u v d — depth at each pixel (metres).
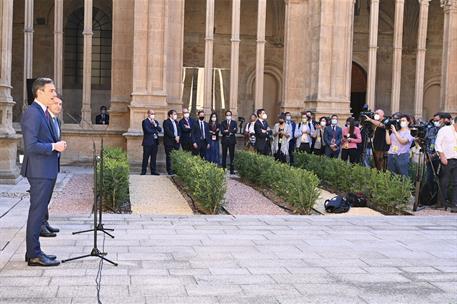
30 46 22.09
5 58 15.57
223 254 8.01
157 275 6.85
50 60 29.92
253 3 31.44
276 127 20.28
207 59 23.17
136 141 20.66
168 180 17.31
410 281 6.89
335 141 19.47
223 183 12.40
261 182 16.08
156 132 19.31
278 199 14.34
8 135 15.32
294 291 6.36
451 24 24.42
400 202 12.88
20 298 5.90
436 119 16.33
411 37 32.78
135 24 20.89
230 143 20.36
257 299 6.05
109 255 7.75
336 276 7.03
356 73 33.31
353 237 9.52
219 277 6.84
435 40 32.84
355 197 13.64
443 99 24.70
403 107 32.91
